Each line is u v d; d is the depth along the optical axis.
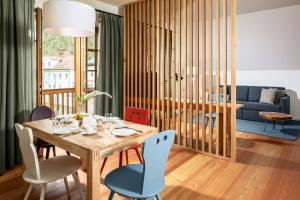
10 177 2.77
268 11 5.46
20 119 3.05
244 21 5.87
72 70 4.51
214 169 2.97
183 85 3.84
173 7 3.77
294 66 5.85
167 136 1.59
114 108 4.63
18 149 3.12
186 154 3.53
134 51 4.43
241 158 3.36
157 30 3.97
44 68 4.39
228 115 3.38
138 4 4.27
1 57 2.81
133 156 3.38
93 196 1.66
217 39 3.29
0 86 2.81
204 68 3.48
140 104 4.34
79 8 2.04
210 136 3.48
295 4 5.04
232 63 3.14
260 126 5.33
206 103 3.62
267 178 2.71
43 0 3.56
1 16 2.79
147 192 1.54
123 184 1.66
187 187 2.49
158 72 4.04
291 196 2.30
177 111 3.89
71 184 2.54
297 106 5.95
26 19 3.08
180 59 3.76
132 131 2.07
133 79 4.47
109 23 4.44
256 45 6.03
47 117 3.03
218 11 3.24
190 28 3.56
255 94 6.29
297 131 4.89
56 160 2.14
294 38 5.45
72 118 2.59
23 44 3.05
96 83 4.55
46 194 2.33
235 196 2.31
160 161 1.60
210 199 2.25
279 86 6.16
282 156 3.45
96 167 1.65
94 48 4.61
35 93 3.29
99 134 2.02
